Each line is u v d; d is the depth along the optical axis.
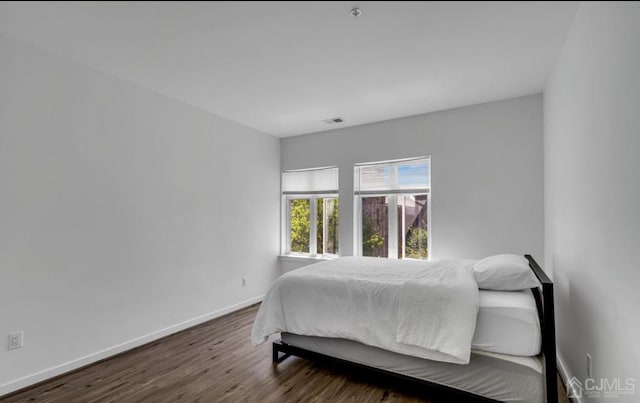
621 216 1.42
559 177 2.57
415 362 2.14
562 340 2.53
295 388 2.31
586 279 1.90
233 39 2.29
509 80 3.01
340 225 4.58
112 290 2.87
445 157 3.82
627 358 1.37
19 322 2.28
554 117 2.74
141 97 3.15
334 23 2.09
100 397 2.19
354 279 2.49
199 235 3.73
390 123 4.21
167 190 3.38
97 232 2.77
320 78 2.95
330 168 4.77
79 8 1.93
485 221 3.58
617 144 1.45
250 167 4.54
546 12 1.98
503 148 3.51
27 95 2.35
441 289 2.06
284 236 5.13
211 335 3.35
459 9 1.95
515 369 1.86
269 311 2.66
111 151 2.88
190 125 3.66
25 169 2.33
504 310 1.91
